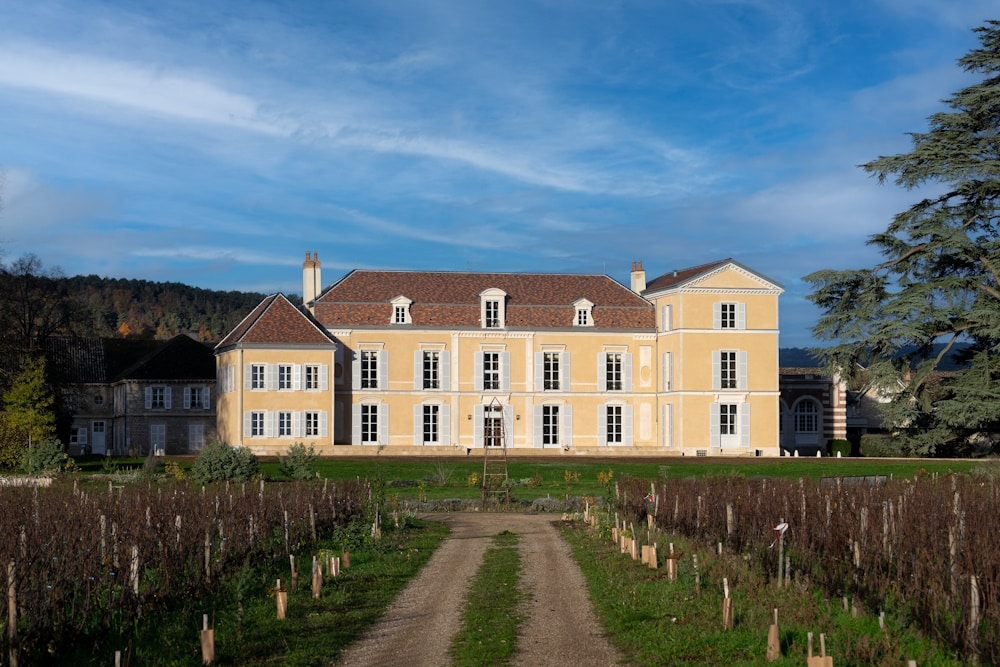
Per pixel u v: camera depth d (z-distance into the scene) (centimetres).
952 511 2394
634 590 2209
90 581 1858
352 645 1794
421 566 2700
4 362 6662
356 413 7319
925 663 1548
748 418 7306
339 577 2431
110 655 1661
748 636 1731
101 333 14812
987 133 5397
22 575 1730
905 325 5338
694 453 7244
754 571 2278
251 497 3092
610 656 1697
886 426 5666
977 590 1580
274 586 2234
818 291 5775
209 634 1592
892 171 5447
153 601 1944
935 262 5678
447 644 1795
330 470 5638
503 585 2380
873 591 1950
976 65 5406
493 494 4716
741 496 2986
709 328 7294
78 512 2553
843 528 2255
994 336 5131
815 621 1816
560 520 3912
